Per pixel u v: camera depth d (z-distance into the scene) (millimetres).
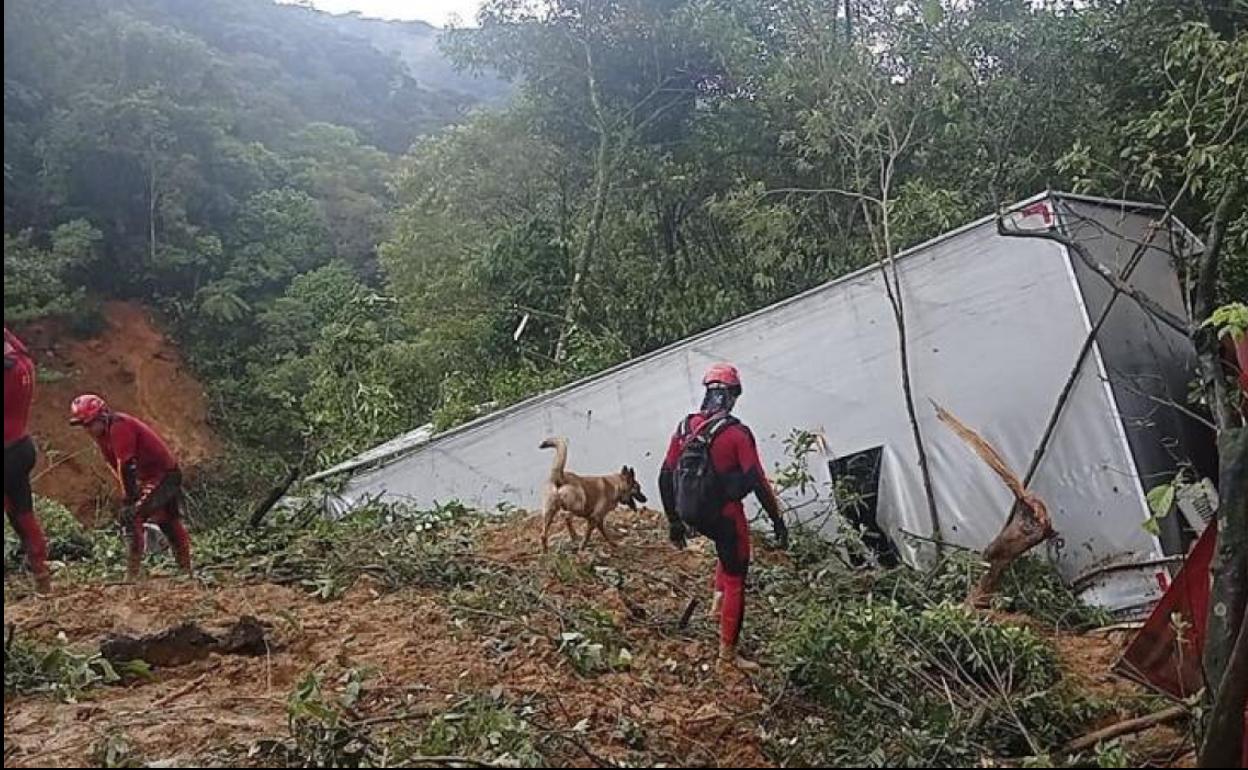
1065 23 16297
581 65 20891
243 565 9234
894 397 10617
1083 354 9742
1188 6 14695
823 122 15242
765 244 17188
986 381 10219
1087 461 9727
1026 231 8430
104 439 8648
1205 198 11117
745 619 7977
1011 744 6027
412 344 23000
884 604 8461
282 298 39906
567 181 22734
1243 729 4828
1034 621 8789
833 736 5977
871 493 10602
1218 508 5383
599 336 19031
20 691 6238
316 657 6859
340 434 17062
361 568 8734
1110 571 9453
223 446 36125
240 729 5648
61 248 36031
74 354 35875
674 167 19875
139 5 60219
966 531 10211
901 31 15648
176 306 39000
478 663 6730
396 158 60906
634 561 9508
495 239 21484
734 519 6973
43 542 8000
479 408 15844
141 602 7996
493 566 8820
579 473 11914
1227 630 5113
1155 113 11195
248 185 43969
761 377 11172
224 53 62625
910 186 15141
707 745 5852
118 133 38312
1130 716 6348
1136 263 9820
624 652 6941
